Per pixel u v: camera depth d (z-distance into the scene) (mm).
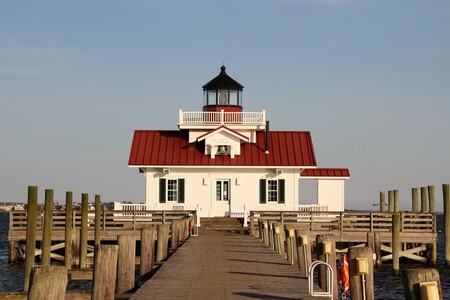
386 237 40281
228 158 47938
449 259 40594
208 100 50281
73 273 24109
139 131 50469
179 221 31797
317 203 51562
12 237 41125
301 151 48625
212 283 17219
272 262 22469
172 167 47250
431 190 43656
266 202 47719
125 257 17656
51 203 32594
